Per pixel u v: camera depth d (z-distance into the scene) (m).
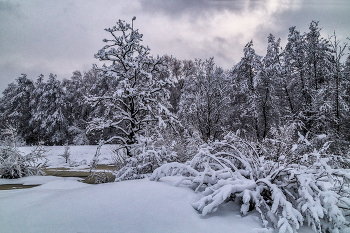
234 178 3.79
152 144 7.20
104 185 4.25
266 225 2.78
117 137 8.91
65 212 2.94
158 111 9.81
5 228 2.62
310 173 3.53
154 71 11.81
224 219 3.02
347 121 14.92
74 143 33.94
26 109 38.06
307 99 16.88
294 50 17.66
